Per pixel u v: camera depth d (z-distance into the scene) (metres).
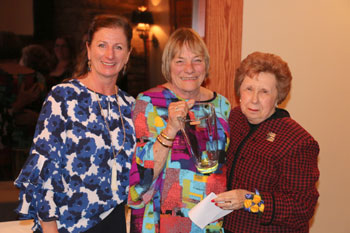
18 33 2.82
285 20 2.33
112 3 2.98
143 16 2.93
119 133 1.34
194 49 1.22
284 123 1.25
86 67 1.37
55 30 2.92
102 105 1.32
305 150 1.18
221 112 1.35
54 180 1.19
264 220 1.17
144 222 1.25
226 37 2.11
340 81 2.62
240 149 1.30
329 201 2.74
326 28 2.48
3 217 2.32
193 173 1.22
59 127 1.21
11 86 2.85
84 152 1.25
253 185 1.24
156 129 1.23
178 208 1.22
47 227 1.20
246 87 1.25
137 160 1.19
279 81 1.23
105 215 1.32
